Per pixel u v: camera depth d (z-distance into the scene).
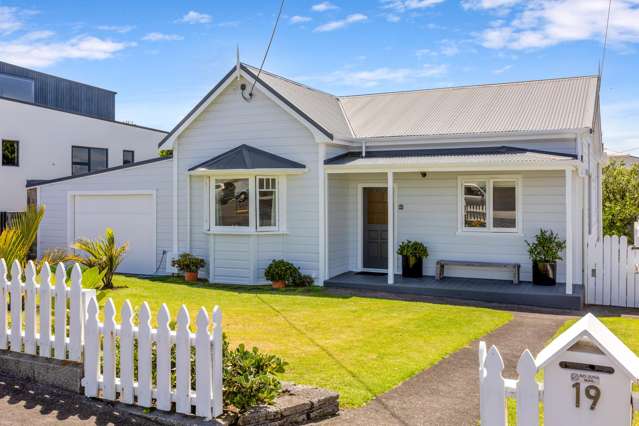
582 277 14.04
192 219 16.92
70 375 6.12
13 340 6.64
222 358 5.54
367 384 6.88
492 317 11.23
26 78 28.42
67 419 5.52
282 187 15.52
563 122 14.59
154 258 17.73
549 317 11.57
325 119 16.25
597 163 20.36
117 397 5.88
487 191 14.87
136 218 18.02
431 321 10.72
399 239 15.90
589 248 13.45
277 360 6.01
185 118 16.72
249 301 12.78
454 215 15.27
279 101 15.50
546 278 13.76
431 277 15.30
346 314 11.33
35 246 19.52
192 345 5.52
